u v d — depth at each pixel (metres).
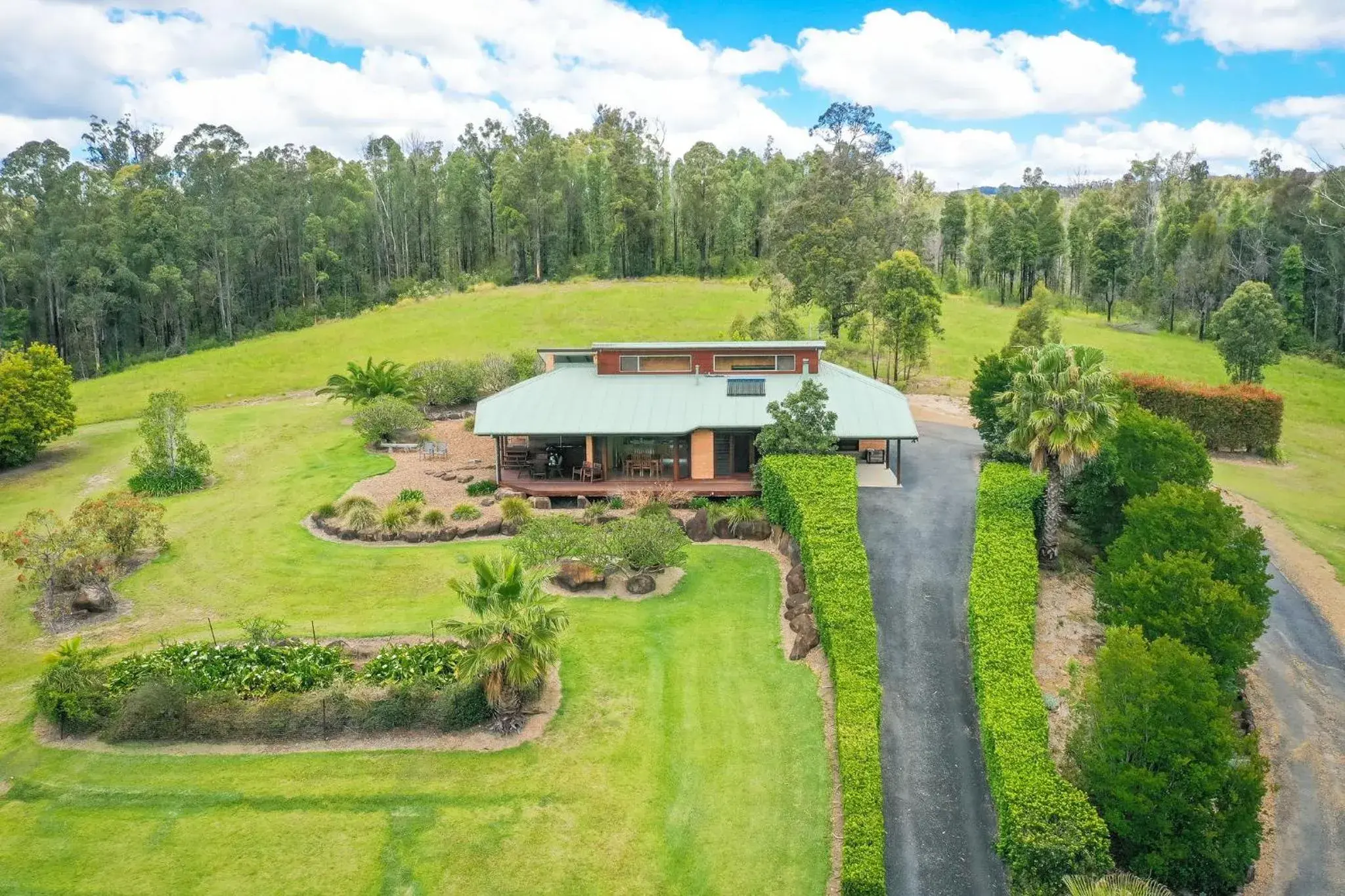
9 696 27.95
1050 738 25.19
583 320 86.69
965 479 43.16
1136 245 101.75
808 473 37.66
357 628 31.25
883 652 29.41
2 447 50.75
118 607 33.91
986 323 84.94
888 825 22.78
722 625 31.62
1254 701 28.38
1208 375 67.00
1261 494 44.72
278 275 107.25
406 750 25.17
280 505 43.84
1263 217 89.31
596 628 31.36
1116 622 26.83
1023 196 104.56
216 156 100.81
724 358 46.69
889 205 84.00
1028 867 20.52
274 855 21.70
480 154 124.50
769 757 24.95
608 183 109.19
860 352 71.44
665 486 42.12
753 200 110.94
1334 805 24.03
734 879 21.05
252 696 26.48
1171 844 20.45
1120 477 34.44
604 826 22.59
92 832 22.44
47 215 89.25
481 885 20.88
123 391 72.06
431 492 44.19
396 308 98.31
